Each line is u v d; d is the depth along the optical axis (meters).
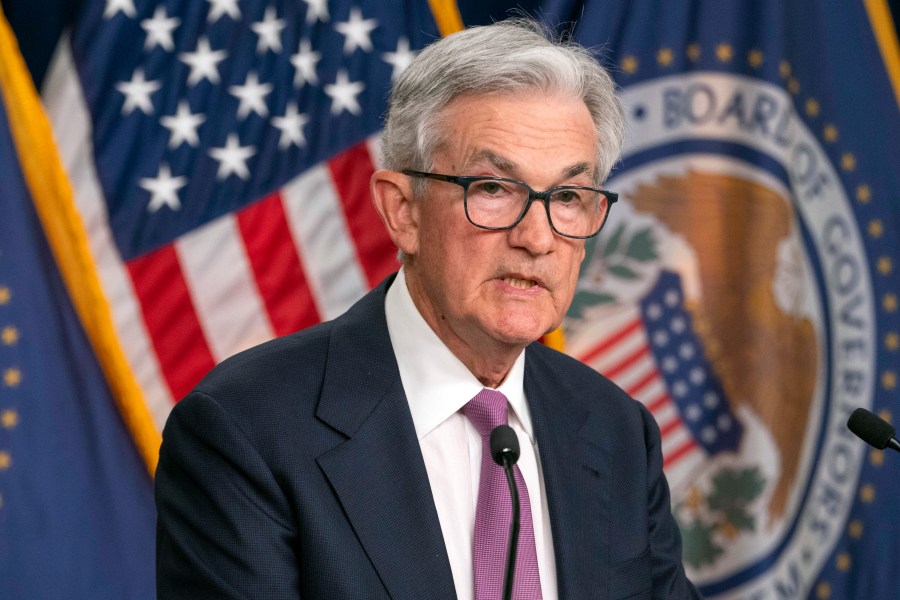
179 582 5.29
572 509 5.88
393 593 5.20
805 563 12.16
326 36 11.50
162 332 11.05
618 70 11.97
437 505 5.68
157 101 11.15
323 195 11.43
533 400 6.18
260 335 11.25
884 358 12.32
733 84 12.13
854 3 12.47
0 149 10.58
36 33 11.01
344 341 5.91
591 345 11.91
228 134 11.27
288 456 5.36
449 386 5.80
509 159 5.32
